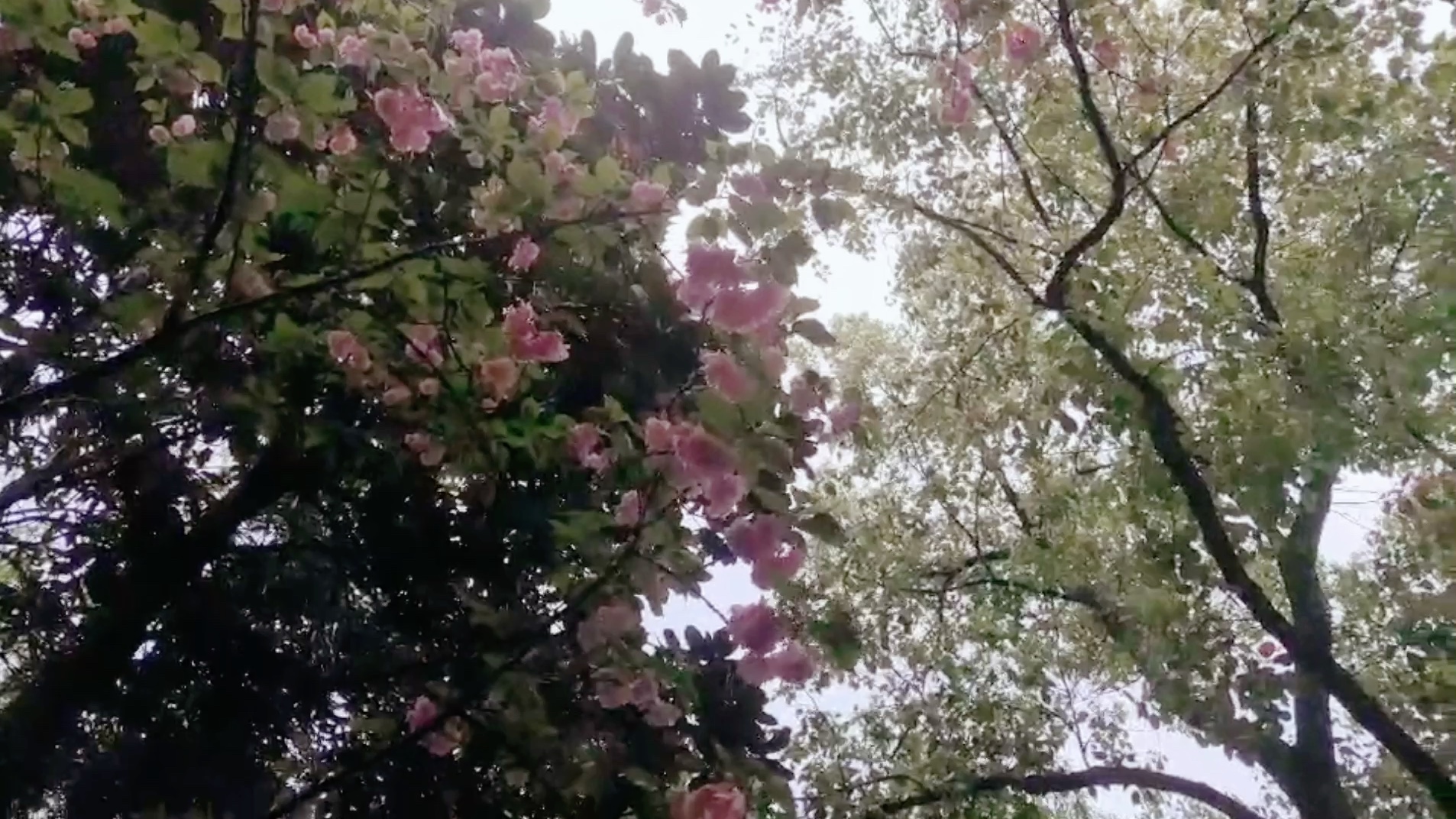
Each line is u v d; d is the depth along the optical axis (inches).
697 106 169.3
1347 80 220.5
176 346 116.3
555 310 129.3
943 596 332.8
